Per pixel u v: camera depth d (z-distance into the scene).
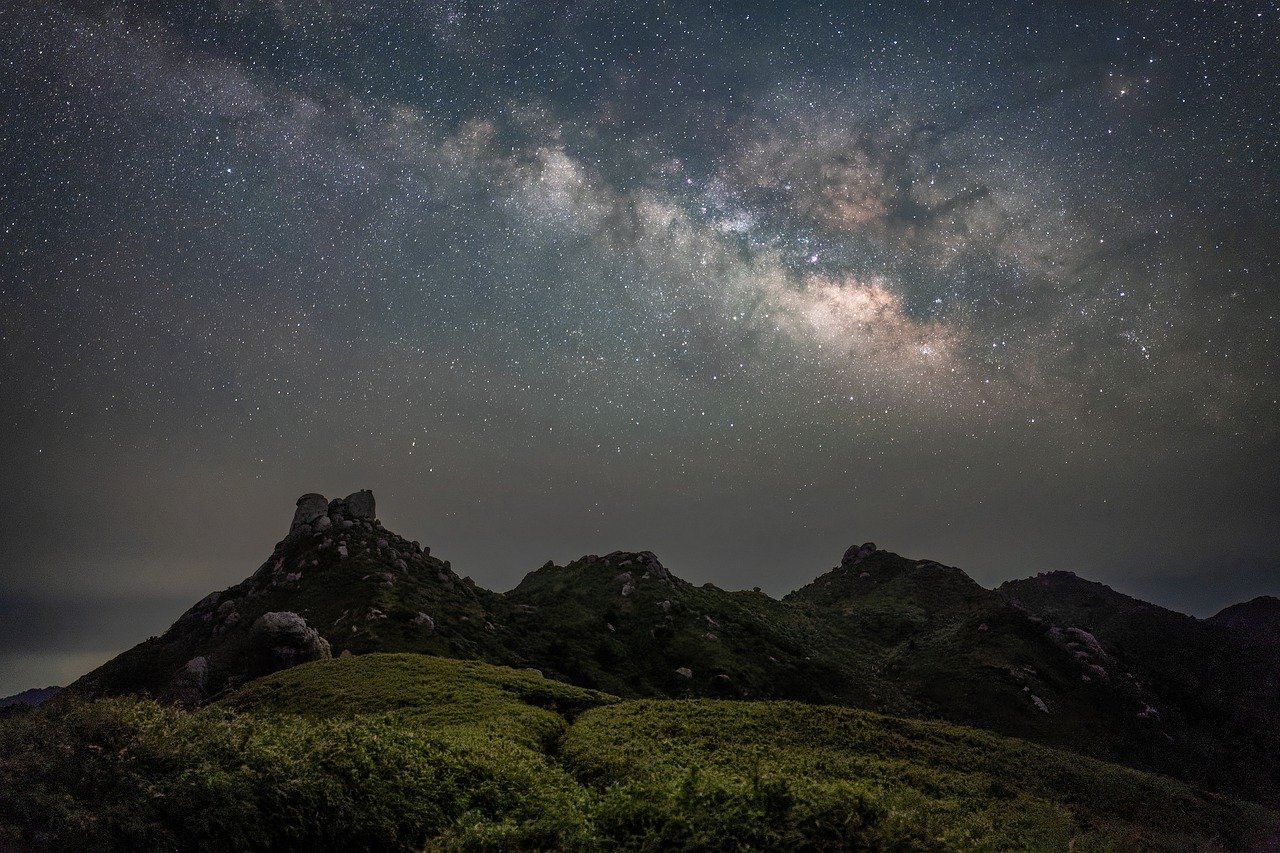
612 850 19.16
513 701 43.62
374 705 41.38
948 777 36.25
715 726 39.62
